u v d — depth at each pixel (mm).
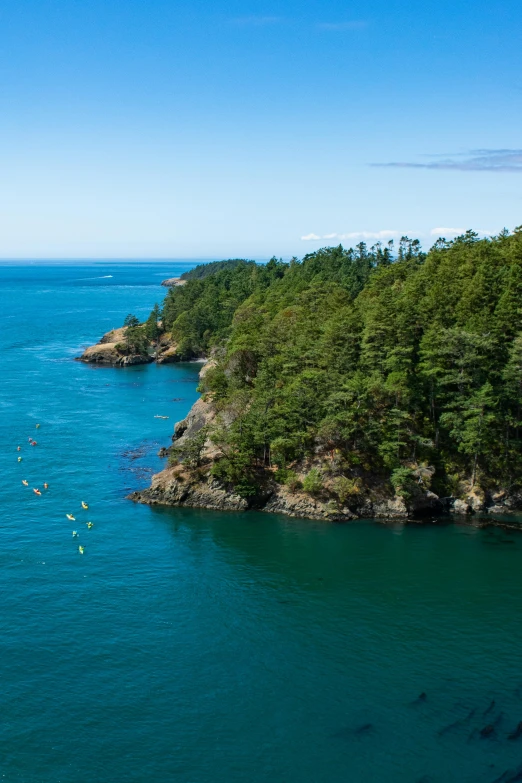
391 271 160375
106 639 65438
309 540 89875
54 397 168250
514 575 80562
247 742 52281
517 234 150875
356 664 62375
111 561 82188
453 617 70875
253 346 133125
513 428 105125
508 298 108188
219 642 65500
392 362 102125
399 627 68875
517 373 98500
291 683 59469
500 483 100625
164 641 65438
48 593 73875
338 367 106625
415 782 48312
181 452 109438
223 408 118062
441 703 56969
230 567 81625
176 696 57406
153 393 176750
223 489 101000
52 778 48406
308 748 51625
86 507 98188
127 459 120125
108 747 51562
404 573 80812
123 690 58031
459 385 103438
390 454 98250
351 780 48531
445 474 102000
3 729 53062
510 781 48375
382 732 53406
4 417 146375
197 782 48250
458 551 86875
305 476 100438
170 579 78125
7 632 66000
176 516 97125
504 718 55062
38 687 58031
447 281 130875
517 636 67500
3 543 85938
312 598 74500
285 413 103000
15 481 107938
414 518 97312
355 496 98500
